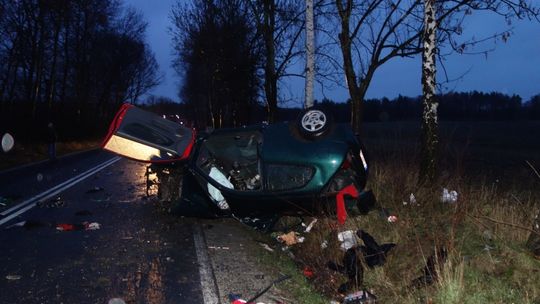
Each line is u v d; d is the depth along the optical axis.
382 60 11.03
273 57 17.47
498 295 4.32
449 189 8.17
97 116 50.28
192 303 4.81
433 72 8.69
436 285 4.63
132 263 6.14
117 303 4.64
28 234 7.69
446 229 6.14
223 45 22.48
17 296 4.96
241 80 22.52
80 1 33.84
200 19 24.05
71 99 45.53
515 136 46.78
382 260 5.55
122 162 22.92
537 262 4.84
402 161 9.92
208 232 7.88
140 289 5.19
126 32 54.62
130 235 7.66
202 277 5.58
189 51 26.84
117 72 56.09
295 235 7.43
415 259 5.49
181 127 8.60
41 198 11.33
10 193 12.10
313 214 7.03
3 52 31.55
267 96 17.77
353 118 11.53
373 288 5.16
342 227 6.57
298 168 6.85
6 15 29.23
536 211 6.37
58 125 36.22
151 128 8.30
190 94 56.22
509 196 8.03
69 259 6.29
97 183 14.22
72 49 43.72
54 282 5.39
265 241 7.39
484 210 6.91
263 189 7.00
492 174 14.56
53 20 31.64
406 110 55.69
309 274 5.89
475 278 4.66
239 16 22.38
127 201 10.87
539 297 4.23
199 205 7.82
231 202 7.39
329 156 6.77
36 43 30.92
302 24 16.77
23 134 28.94
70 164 21.64
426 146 8.66
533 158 24.16
